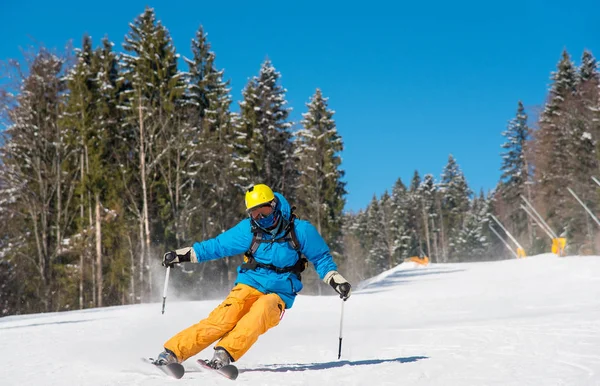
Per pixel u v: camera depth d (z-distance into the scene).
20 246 34.25
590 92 48.44
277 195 4.71
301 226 4.69
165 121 35.78
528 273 24.70
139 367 4.80
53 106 33.59
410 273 39.50
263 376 4.38
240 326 4.48
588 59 58.34
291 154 46.00
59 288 34.81
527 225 74.94
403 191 113.50
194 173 36.41
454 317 9.63
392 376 4.29
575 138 48.22
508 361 4.78
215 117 41.03
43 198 33.97
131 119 35.91
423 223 114.75
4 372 4.96
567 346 5.45
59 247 34.66
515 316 9.02
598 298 11.55
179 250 4.73
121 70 39.81
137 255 35.06
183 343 4.47
